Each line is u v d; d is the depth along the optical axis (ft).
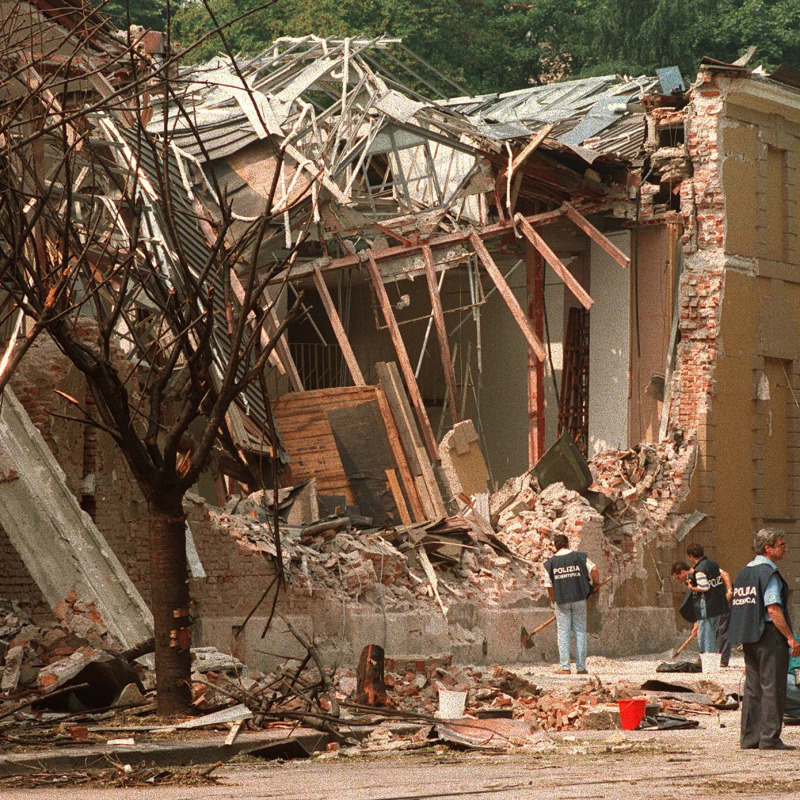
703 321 260.01
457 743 93.50
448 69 451.53
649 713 115.55
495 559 199.72
